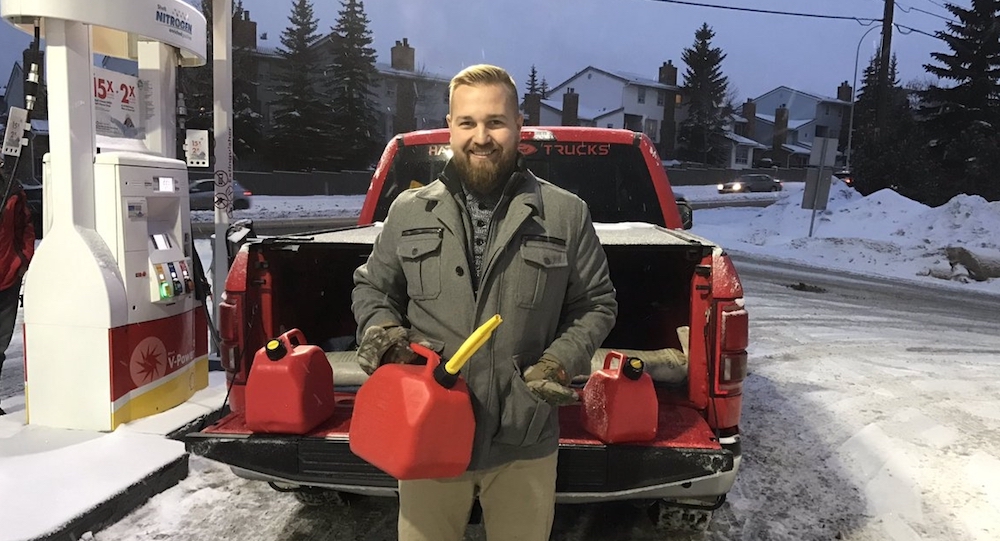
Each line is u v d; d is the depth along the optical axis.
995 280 14.48
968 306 11.47
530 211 2.14
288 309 3.46
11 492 3.41
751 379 6.46
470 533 3.45
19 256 4.79
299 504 3.71
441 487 2.25
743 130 72.50
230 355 3.18
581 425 2.87
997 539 3.52
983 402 5.81
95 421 4.22
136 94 4.84
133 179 4.32
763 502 3.88
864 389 6.16
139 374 4.40
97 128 4.48
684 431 2.80
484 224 2.22
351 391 3.19
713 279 2.98
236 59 44.69
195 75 35.59
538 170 4.71
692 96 64.88
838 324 9.36
